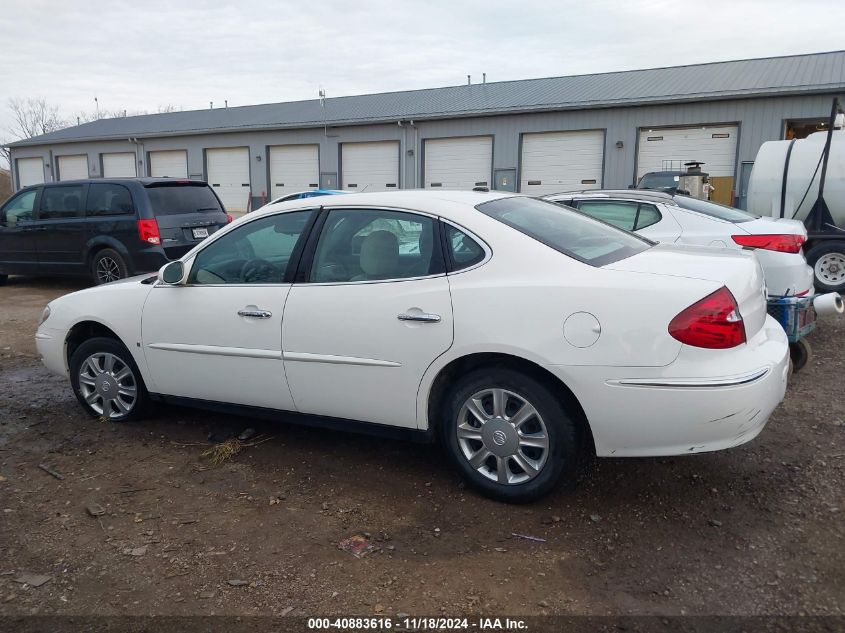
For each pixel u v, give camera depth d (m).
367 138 23.62
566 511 3.39
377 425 3.71
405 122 22.64
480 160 21.98
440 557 3.01
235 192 26.83
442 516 3.37
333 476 3.85
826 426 4.42
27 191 10.49
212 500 3.59
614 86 21.70
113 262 9.71
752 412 3.04
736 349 3.06
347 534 3.21
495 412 3.41
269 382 3.96
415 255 3.55
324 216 3.87
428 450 4.20
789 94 17.12
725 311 3.00
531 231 3.46
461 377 3.49
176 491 3.70
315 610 2.66
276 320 3.85
